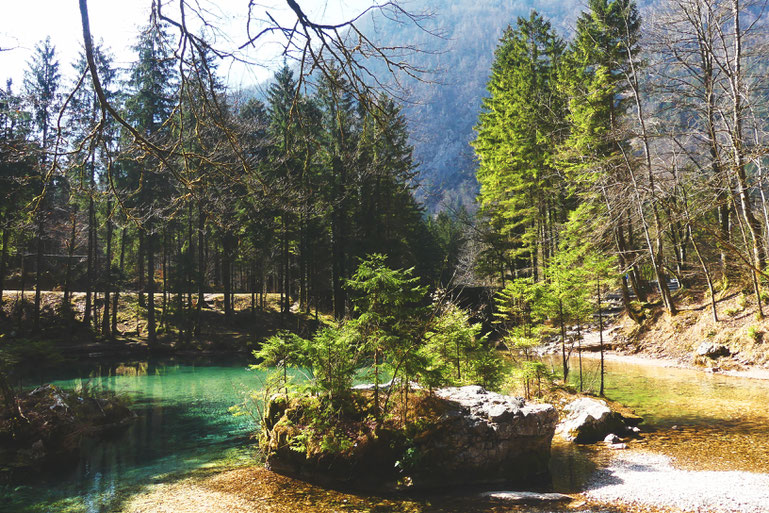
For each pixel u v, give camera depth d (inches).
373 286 361.7
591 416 438.3
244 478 359.3
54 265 1577.3
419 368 361.7
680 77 775.7
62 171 169.5
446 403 366.9
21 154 180.9
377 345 361.7
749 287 847.7
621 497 296.8
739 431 428.8
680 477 323.6
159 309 1448.1
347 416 364.5
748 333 761.0
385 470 340.2
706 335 842.2
